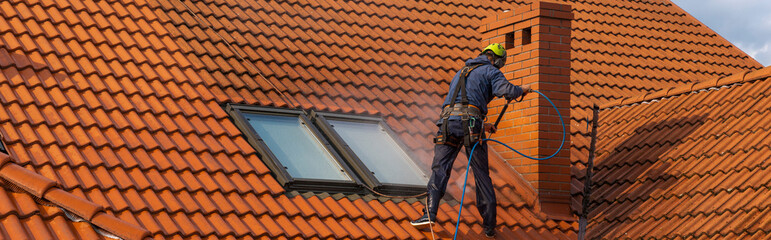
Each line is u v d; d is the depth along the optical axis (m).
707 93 8.63
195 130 6.68
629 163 7.83
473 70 6.23
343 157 7.00
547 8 7.59
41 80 6.75
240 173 6.30
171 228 5.36
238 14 9.32
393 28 10.14
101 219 5.00
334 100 7.96
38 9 7.93
